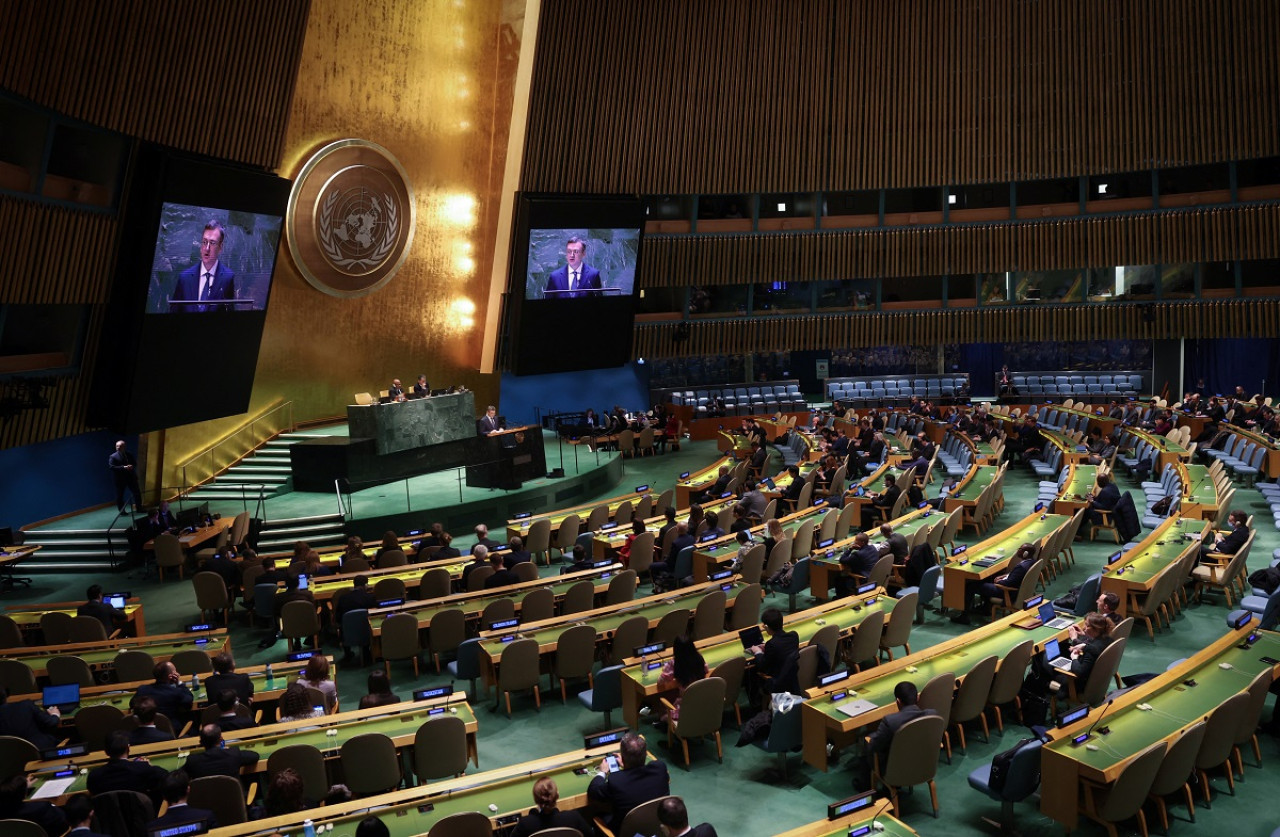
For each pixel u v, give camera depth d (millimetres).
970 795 7879
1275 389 30484
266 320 21750
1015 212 29656
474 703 10367
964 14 28438
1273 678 8141
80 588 15625
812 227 30344
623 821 6336
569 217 25562
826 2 28547
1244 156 26469
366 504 18797
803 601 13531
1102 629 8688
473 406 22219
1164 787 6863
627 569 12547
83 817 6766
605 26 27016
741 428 29062
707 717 8508
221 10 17156
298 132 21328
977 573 11844
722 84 28500
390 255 23703
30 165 15461
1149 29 26969
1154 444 20906
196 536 16250
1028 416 23422
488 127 25281
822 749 7891
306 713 8461
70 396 17578
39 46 14391
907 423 27453
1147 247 28484
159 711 8672
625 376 30438
